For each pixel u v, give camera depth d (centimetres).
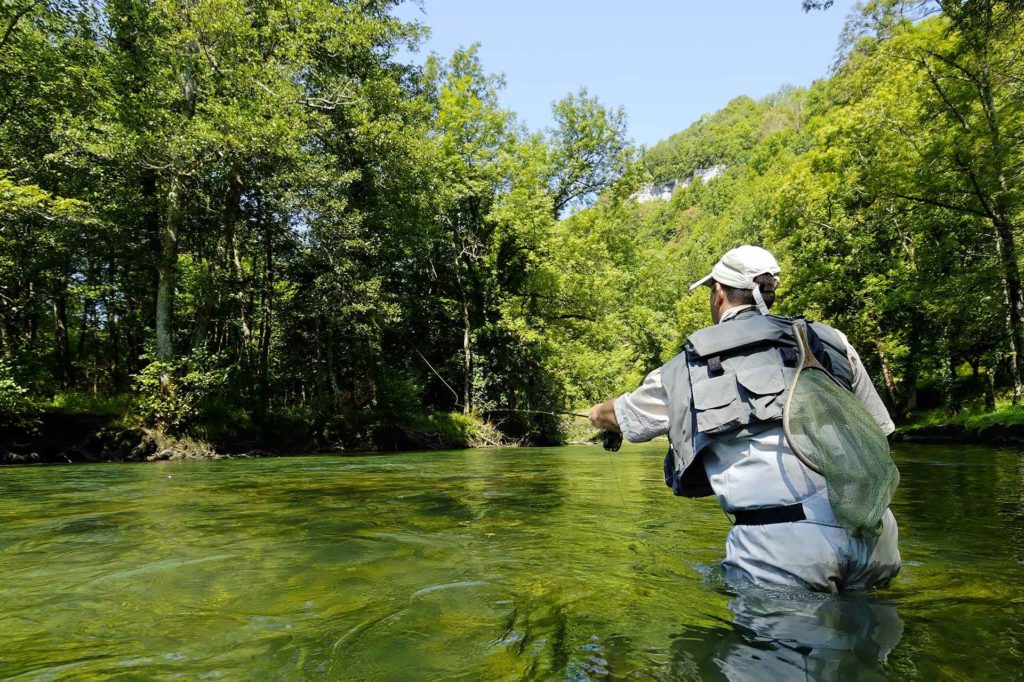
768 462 172
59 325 1739
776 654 127
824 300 2272
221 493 477
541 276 2200
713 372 182
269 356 1855
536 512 354
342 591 184
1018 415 1408
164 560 228
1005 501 382
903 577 190
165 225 1388
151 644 141
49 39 1261
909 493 427
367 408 1773
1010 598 167
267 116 1313
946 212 1700
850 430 164
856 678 114
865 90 1917
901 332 2181
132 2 1284
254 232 1616
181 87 1299
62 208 1120
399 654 133
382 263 1903
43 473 770
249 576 203
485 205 2106
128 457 1197
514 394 2153
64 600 176
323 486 527
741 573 183
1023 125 1312
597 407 220
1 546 258
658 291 3650
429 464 882
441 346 2233
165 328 1330
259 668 126
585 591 181
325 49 1555
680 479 189
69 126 1174
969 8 1272
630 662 125
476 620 156
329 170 1437
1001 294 1622
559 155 2256
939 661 122
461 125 2047
